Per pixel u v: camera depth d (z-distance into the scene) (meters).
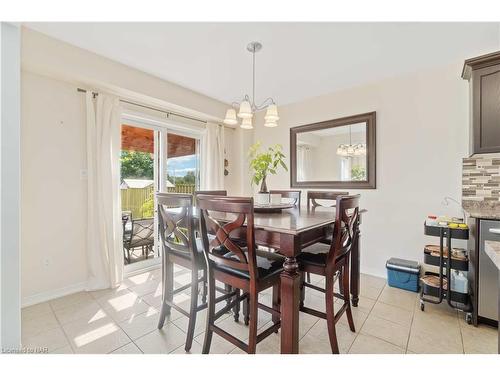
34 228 2.26
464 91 2.41
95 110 2.61
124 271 2.95
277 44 2.19
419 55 2.36
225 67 2.64
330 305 1.49
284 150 3.87
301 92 3.35
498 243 0.99
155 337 1.72
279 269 1.45
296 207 2.45
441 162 2.53
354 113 3.13
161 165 3.40
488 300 1.81
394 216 2.81
